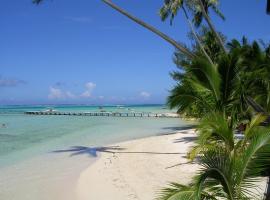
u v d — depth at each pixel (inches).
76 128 1646.2
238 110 438.0
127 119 2349.9
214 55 1192.8
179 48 648.4
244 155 235.9
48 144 1052.5
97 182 569.3
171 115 2591.0
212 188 253.3
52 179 598.2
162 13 881.5
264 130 241.8
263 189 356.5
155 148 884.0
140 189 512.7
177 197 240.2
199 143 339.6
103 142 1086.4
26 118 2637.8
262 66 625.0
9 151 912.3
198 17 957.8
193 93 474.3
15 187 547.8
